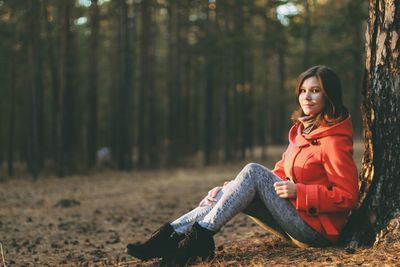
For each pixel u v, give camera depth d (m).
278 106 35.12
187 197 10.48
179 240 3.87
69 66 20.41
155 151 23.45
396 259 3.29
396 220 3.56
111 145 24.56
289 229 3.78
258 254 4.02
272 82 34.62
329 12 23.28
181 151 25.08
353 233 3.76
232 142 26.95
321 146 3.75
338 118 3.76
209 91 23.64
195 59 24.72
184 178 15.30
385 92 3.71
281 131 35.56
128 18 21.45
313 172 3.79
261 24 26.91
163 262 3.84
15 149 33.38
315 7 23.42
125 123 20.88
